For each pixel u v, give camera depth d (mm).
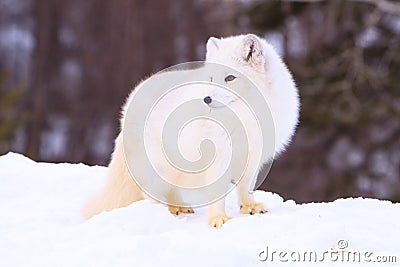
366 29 31312
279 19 34438
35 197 10633
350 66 31234
